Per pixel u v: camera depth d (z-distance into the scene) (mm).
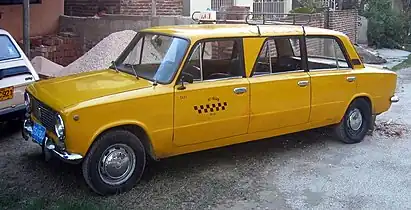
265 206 5191
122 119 5188
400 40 22953
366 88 7352
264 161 6551
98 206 4977
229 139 6098
